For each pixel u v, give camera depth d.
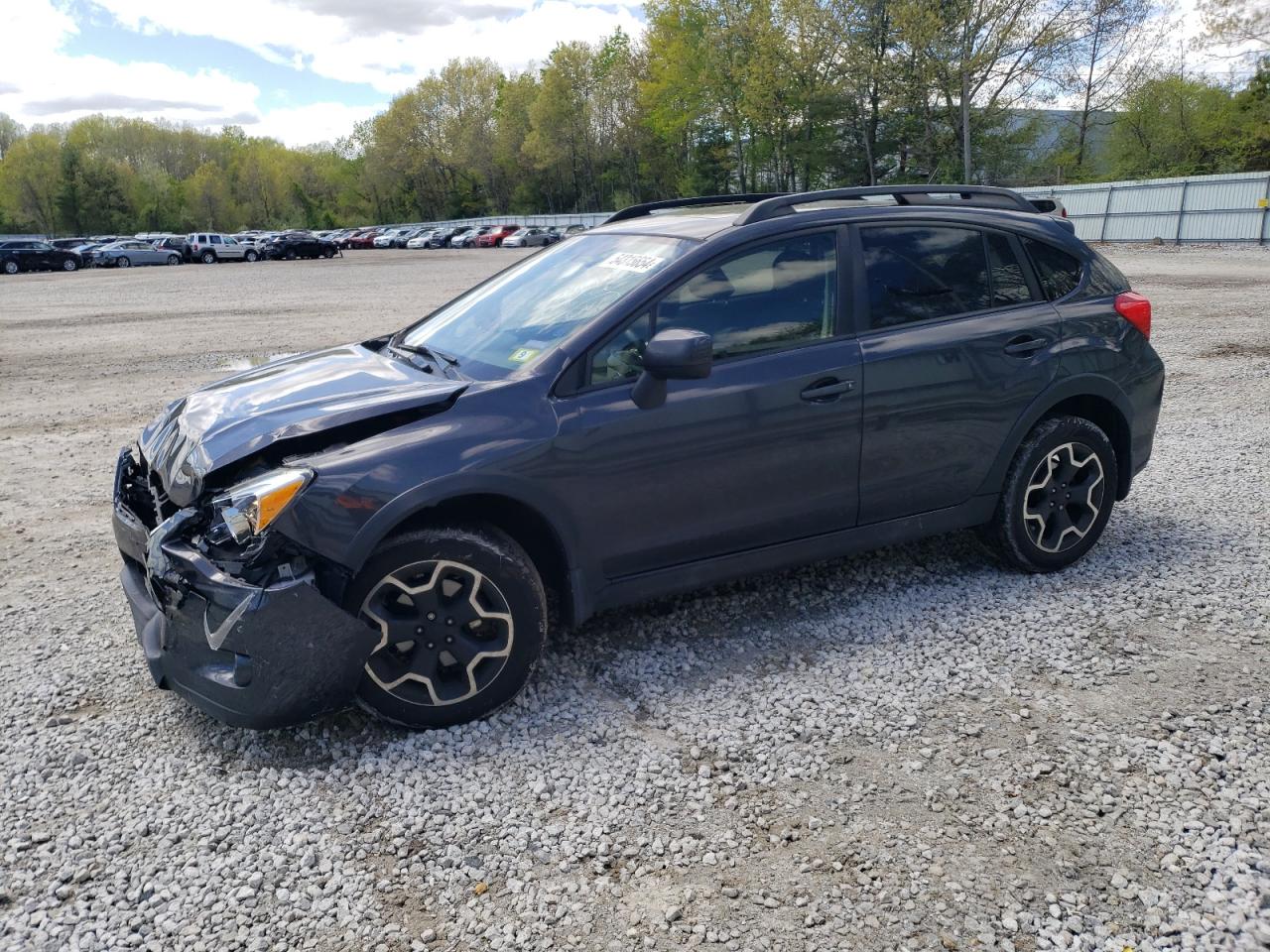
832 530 3.79
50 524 5.66
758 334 3.55
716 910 2.34
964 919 2.28
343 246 71.31
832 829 2.62
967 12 43.53
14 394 10.21
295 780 2.92
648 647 3.73
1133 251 28.58
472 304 4.15
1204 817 2.61
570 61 84.00
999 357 3.96
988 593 4.11
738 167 65.00
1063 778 2.80
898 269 3.86
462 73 105.56
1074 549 4.29
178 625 2.94
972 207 4.16
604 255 3.89
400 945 2.26
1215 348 10.26
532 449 3.13
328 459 2.93
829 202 3.88
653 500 3.38
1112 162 53.38
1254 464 5.93
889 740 3.05
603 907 2.36
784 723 3.17
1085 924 2.25
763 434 3.51
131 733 3.23
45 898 2.44
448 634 3.11
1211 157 49.31
